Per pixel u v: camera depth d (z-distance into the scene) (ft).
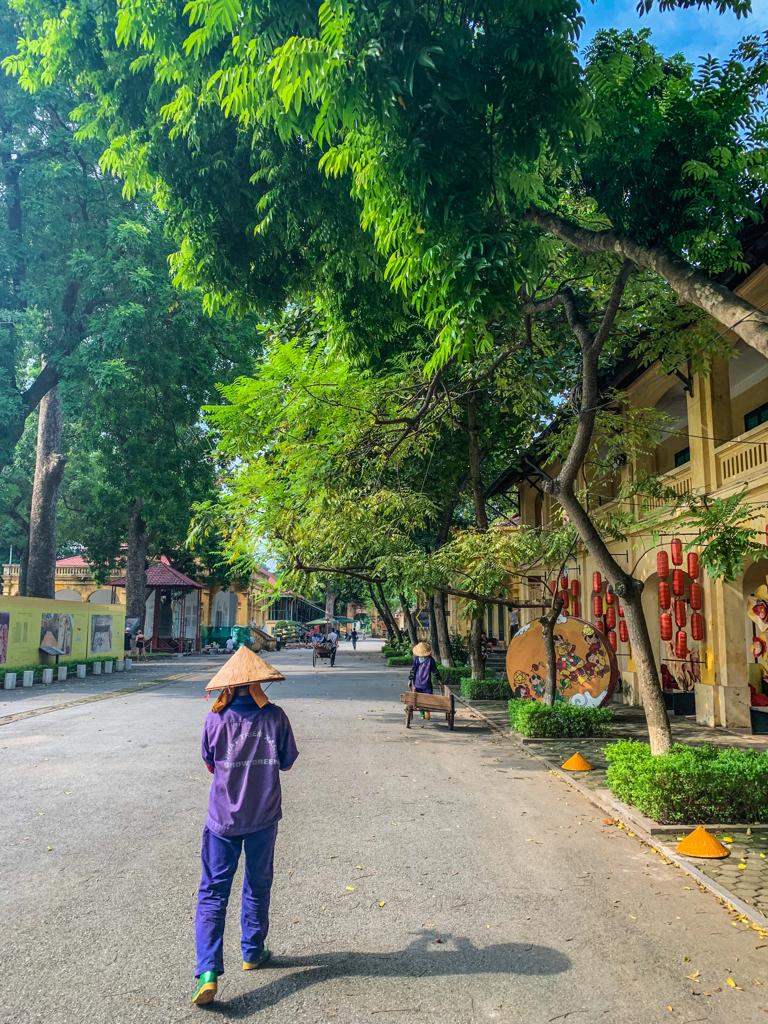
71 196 68.95
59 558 180.04
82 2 25.72
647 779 21.99
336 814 23.15
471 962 12.91
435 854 19.11
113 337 64.08
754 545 25.66
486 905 15.57
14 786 26.99
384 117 15.44
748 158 21.43
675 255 19.44
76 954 13.19
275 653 163.84
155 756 33.14
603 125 19.93
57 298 70.18
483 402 53.72
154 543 144.15
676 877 17.52
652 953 13.32
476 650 62.95
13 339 70.38
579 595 68.18
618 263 29.96
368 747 36.35
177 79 22.49
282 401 33.09
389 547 39.78
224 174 24.98
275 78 15.62
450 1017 11.12
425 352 36.88
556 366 44.29
